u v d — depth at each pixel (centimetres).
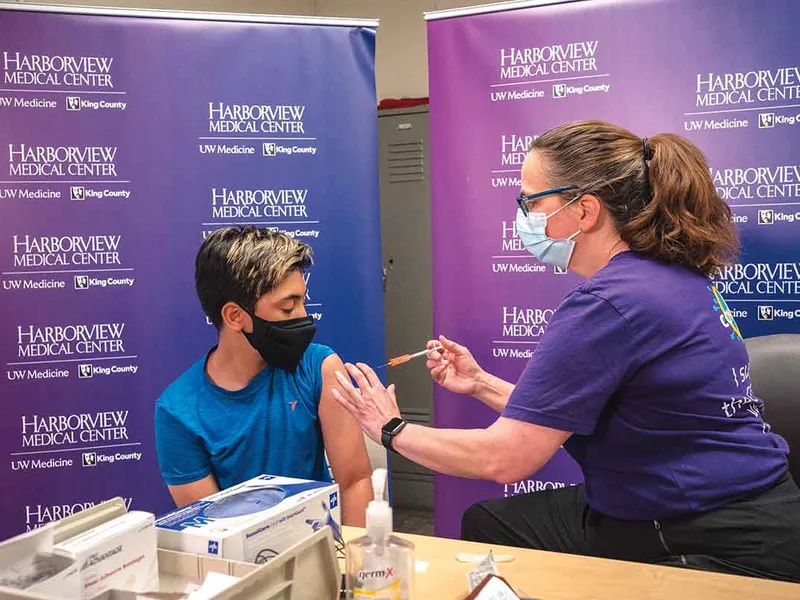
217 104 218
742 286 212
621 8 213
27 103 209
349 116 226
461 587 103
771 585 102
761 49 203
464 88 228
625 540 134
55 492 217
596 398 128
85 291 215
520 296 228
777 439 138
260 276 175
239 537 92
